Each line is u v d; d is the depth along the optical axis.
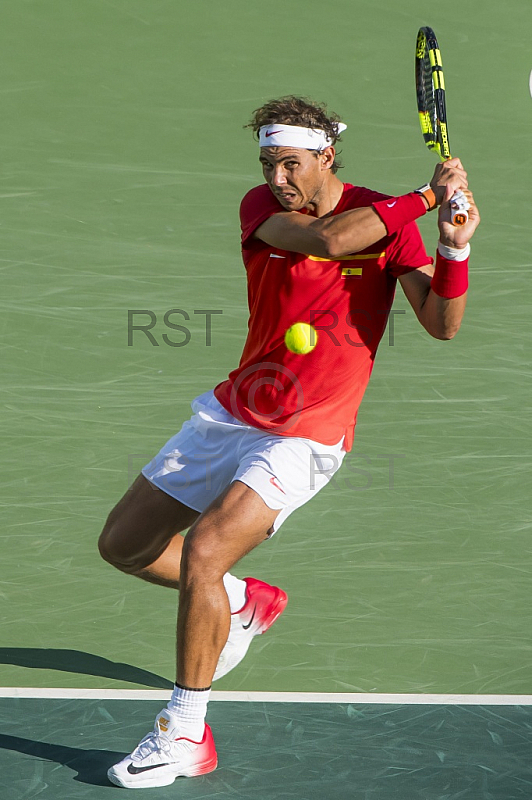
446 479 22.73
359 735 15.18
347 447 15.57
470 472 22.97
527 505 21.94
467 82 40.69
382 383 26.27
